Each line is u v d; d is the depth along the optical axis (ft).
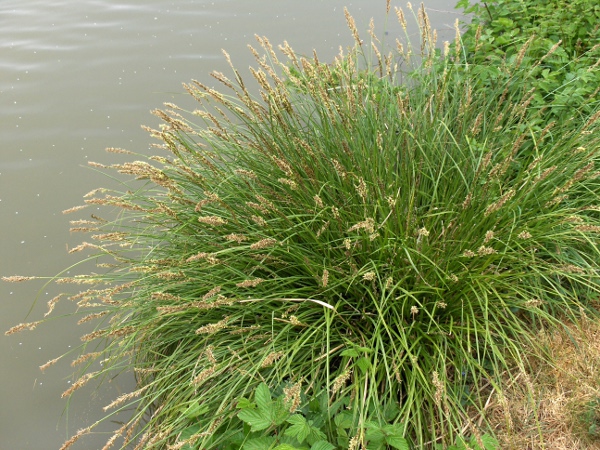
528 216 11.34
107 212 17.37
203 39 25.02
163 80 22.75
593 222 11.61
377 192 11.02
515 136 12.39
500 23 16.07
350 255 10.29
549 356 10.14
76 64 24.44
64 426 12.14
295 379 9.82
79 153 19.71
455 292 10.57
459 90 13.84
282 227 11.33
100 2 29.66
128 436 9.82
